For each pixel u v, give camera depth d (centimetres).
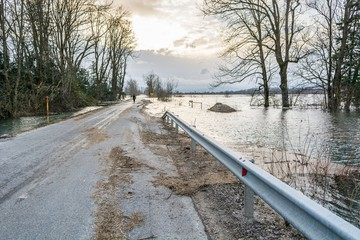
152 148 893
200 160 739
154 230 363
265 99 4109
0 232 356
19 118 2436
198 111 3331
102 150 858
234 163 455
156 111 3094
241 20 3534
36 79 3203
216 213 417
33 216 402
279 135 1415
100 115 2270
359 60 3059
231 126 1800
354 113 2869
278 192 297
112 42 6306
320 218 223
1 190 510
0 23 2700
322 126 1795
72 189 512
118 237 345
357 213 475
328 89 3338
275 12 3456
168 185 536
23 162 713
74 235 349
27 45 3195
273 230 366
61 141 1021
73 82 3772
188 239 344
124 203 450
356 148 1073
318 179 652
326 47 3312
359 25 3053
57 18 3306
